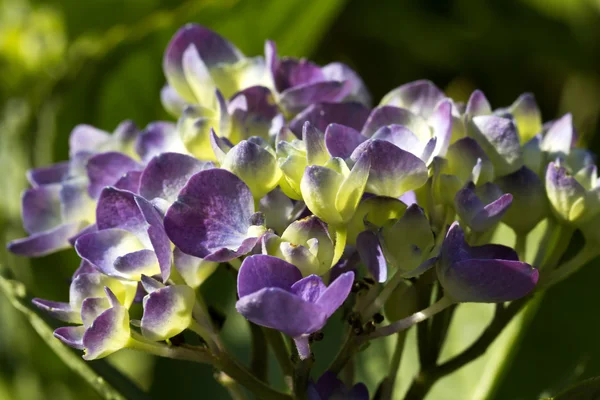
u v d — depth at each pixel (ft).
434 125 1.32
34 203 1.43
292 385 1.28
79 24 2.27
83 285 1.28
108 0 2.26
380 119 1.31
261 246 1.24
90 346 1.25
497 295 1.24
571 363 1.80
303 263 1.23
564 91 2.72
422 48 2.74
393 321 1.33
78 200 1.38
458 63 2.76
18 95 1.95
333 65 1.45
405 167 1.26
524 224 1.34
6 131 1.77
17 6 2.24
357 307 1.28
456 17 2.68
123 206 1.29
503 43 2.69
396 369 1.34
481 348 1.34
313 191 1.24
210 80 1.40
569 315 1.84
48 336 1.44
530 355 1.81
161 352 1.28
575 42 2.63
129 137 1.43
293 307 1.18
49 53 1.99
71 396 1.70
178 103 1.48
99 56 1.69
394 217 1.27
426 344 1.34
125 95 1.73
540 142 1.36
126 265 1.26
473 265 1.22
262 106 1.38
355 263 1.28
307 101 1.38
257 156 1.27
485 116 1.34
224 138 1.31
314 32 1.80
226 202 1.26
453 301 1.25
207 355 1.28
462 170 1.31
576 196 1.32
